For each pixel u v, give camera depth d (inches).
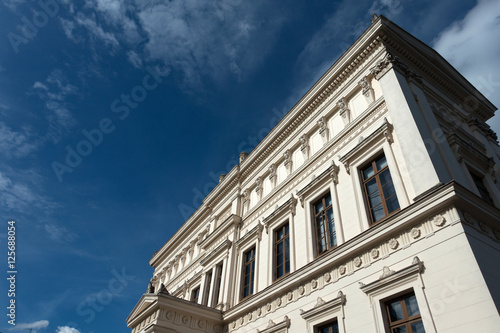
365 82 605.3
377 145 515.5
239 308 655.1
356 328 402.6
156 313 634.8
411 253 381.1
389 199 468.1
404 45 613.6
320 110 717.9
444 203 358.6
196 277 979.9
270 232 711.1
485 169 528.7
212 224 1045.2
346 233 506.6
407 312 364.8
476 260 317.7
